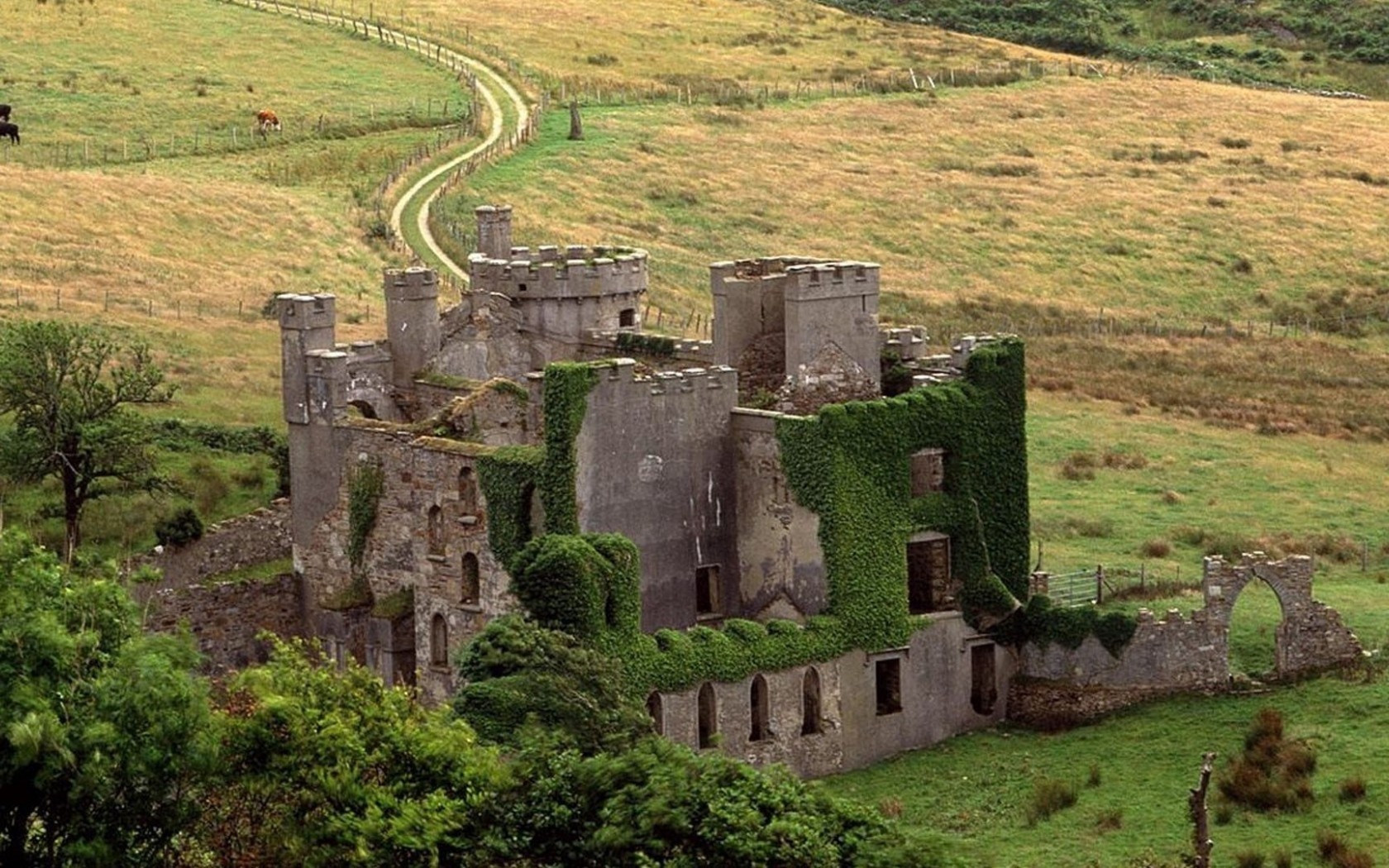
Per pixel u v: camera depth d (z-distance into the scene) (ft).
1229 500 631.97
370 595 500.33
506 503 472.03
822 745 469.98
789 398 496.23
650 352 524.11
